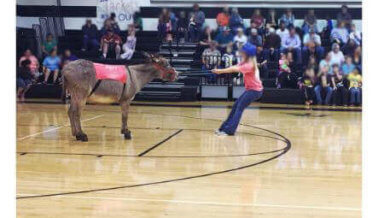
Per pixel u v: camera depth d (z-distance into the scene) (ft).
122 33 51.65
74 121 22.65
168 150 20.47
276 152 20.25
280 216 11.19
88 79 21.80
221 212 11.48
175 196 12.96
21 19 52.01
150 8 52.19
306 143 22.77
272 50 46.62
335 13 50.39
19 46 48.67
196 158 18.74
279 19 49.60
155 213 11.35
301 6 50.78
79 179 14.93
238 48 46.52
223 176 15.55
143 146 21.40
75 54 48.91
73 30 52.75
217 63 46.80
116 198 12.69
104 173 15.85
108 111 36.37
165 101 45.62
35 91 46.29
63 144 21.67
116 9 51.88
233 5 51.26
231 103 44.47
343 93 42.52
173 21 50.44
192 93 45.62
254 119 32.42
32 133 24.94
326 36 48.14
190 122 30.42
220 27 48.24
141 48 50.34
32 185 14.05
